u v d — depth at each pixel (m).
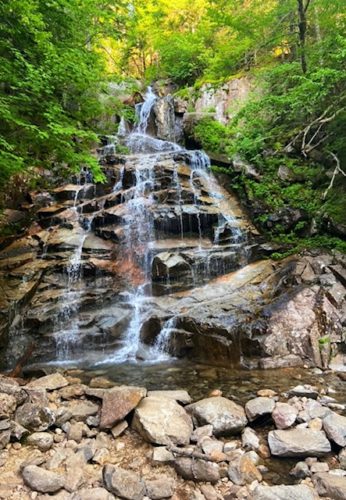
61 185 11.40
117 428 3.49
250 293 6.89
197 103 14.12
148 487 2.69
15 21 5.26
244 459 2.99
